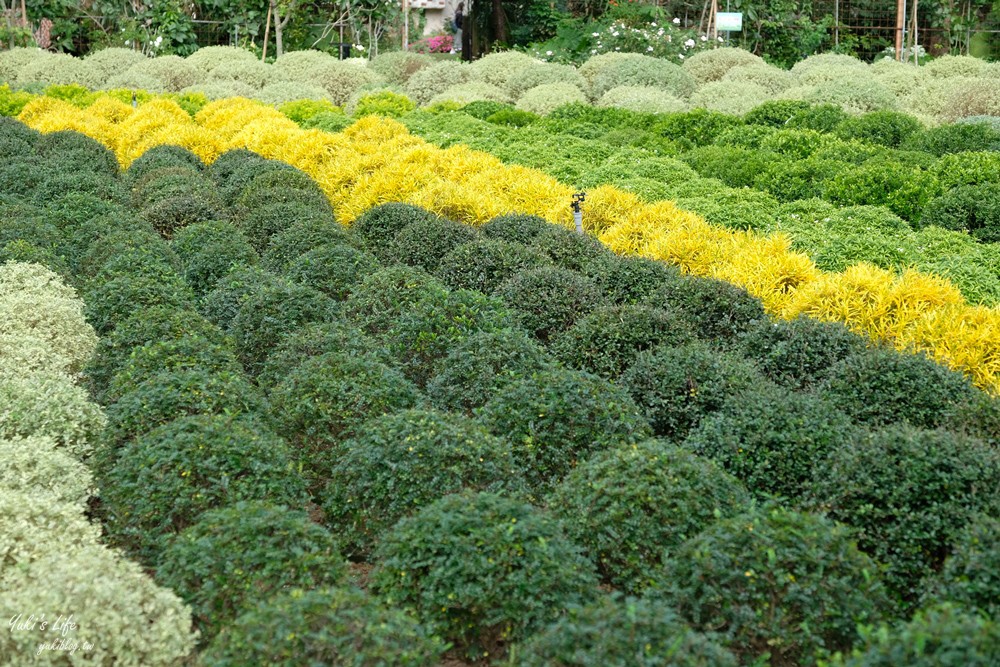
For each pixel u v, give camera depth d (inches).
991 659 113.8
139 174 465.4
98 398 224.2
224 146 545.0
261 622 129.3
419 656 127.9
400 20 1064.8
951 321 247.9
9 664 131.1
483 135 556.7
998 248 323.9
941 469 164.2
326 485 186.7
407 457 172.1
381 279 251.4
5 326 242.2
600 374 224.4
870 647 123.6
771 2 1004.6
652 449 168.2
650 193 405.4
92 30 1027.3
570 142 529.3
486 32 1075.3
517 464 183.2
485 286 280.1
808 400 194.4
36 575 146.4
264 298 248.5
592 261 298.2
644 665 118.9
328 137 493.0
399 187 418.0
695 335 237.0
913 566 156.6
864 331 253.9
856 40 1028.5
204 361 215.8
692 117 559.2
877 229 348.2
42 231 331.9
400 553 149.6
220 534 151.6
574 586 144.3
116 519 172.4
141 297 262.1
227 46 956.0
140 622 138.2
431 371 230.5
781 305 279.6
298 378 203.5
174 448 171.9
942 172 410.6
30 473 177.5
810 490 172.6
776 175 434.3
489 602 141.2
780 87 743.1
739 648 141.2
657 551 154.5
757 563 140.0
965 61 706.8
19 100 731.4
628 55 792.3
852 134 514.3
